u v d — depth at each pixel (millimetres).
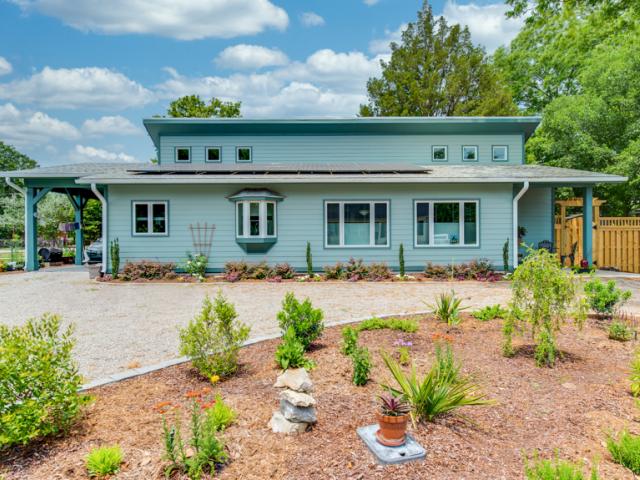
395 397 3254
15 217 29250
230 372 4352
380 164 15359
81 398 3158
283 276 12758
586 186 13820
